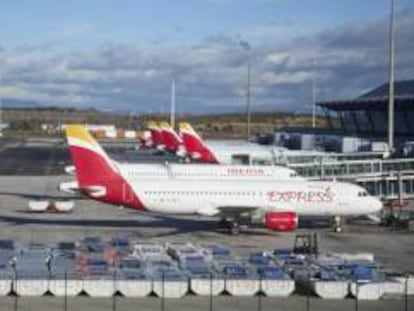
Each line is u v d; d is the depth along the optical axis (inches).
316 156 5600.4
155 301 2165.4
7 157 7701.8
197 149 5841.5
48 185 5344.5
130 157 7701.8
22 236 3262.8
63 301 2139.5
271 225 3321.9
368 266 2514.8
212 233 3457.2
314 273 2384.4
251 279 2272.4
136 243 2908.5
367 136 7130.9
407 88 7396.7
